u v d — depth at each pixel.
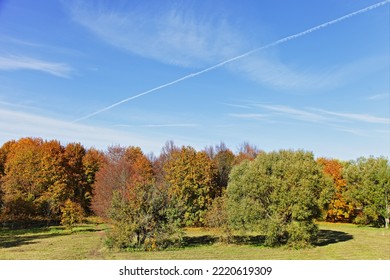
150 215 25.98
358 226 50.25
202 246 28.45
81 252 23.94
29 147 54.06
